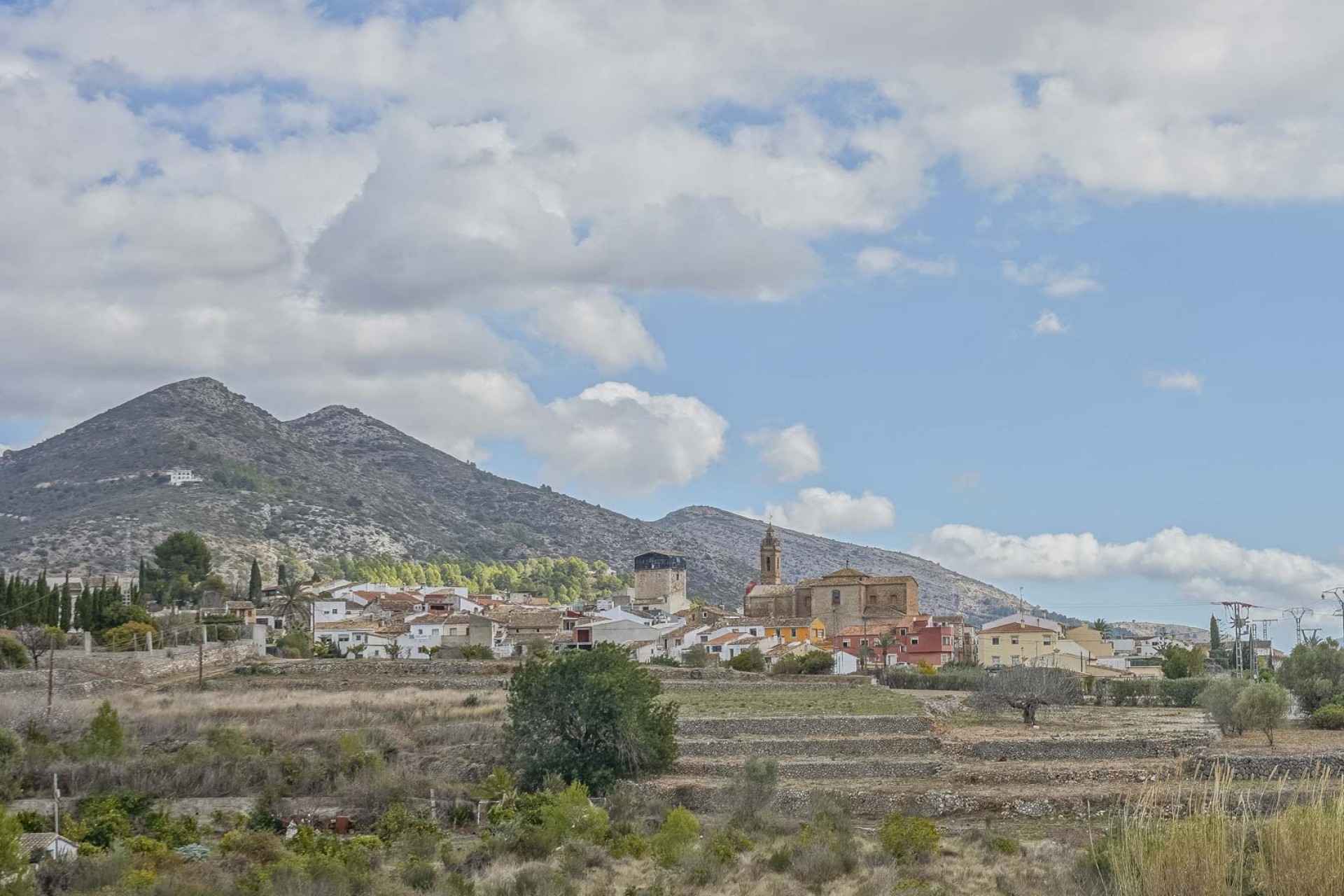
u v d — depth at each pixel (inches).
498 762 4077.3
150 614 7130.9
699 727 4623.5
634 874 2837.1
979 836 3284.9
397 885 2588.6
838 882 2704.2
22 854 2455.7
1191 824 1434.5
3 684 4781.0
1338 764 3924.7
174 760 3909.9
